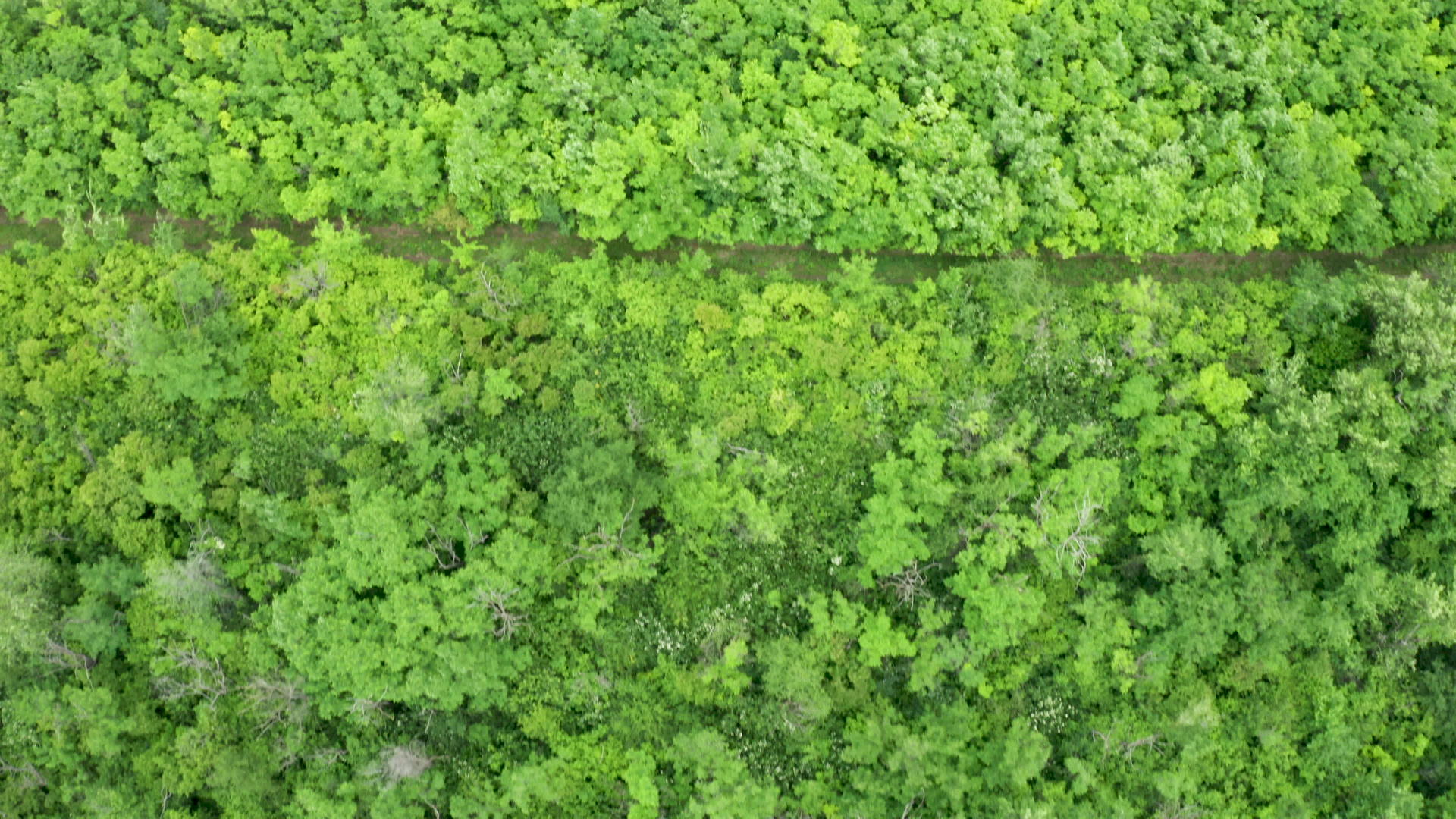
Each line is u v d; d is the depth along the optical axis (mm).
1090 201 41469
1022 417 39625
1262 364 40281
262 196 41938
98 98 41688
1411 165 40938
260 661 38531
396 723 39531
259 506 39031
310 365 41094
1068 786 39125
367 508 37625
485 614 37906
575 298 41594
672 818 38656
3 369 40750
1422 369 37469
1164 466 39812
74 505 40125
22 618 36531
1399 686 39469
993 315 41438
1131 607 38562
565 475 39375
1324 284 40344
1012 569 40031
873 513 38844
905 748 36906
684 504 39750
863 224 40906
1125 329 41219
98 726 37594
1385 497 38281
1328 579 39625
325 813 37500
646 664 40188
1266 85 41312
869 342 41031
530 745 39719
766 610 40312
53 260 41656
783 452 40906
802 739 39156
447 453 39562
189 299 39656
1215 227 40500
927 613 38094
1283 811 38312
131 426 41062
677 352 41594
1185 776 38625
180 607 38594
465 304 41625
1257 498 38531
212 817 39000
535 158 40562
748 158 40812
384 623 37906
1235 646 39625
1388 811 37062
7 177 41781
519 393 40250
